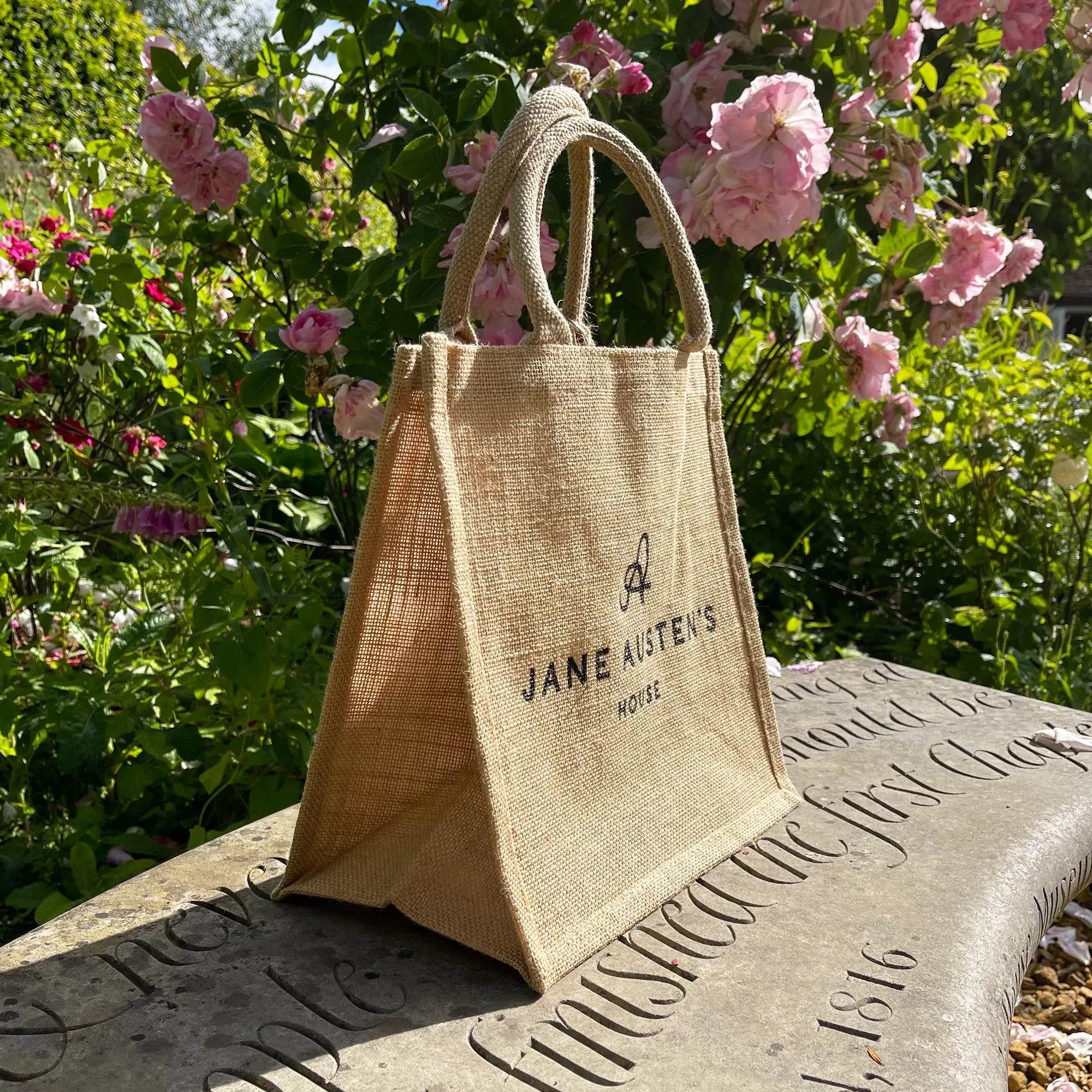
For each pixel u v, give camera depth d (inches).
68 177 117.3
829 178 89.4
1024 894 55.4
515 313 71.7
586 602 48.4
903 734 78.5
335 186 112.2
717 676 61.1
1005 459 125.0
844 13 80.2
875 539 138.8
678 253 55.4
